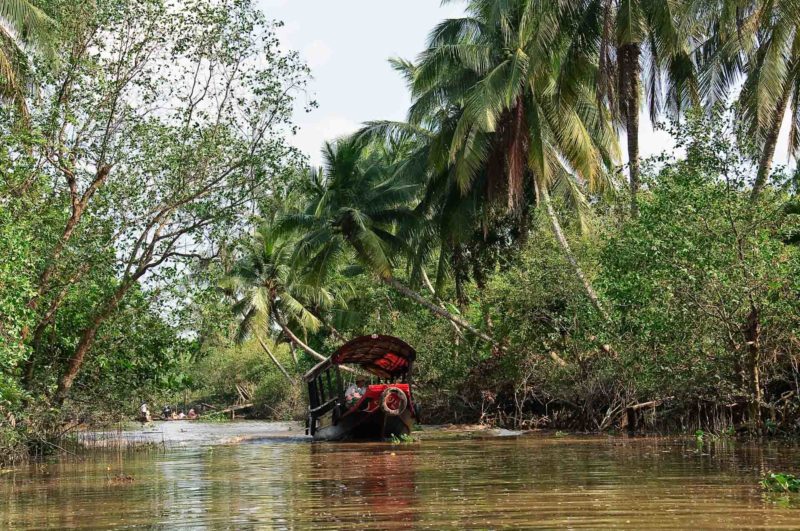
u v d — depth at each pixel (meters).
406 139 32.47
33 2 19.58
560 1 22.09
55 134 18.12
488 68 27.33
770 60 19.28
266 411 52.47
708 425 19.50
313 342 47.16
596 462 14.01
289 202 36.28
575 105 26.66
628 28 21.50
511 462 14.70
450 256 34.56
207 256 19.78
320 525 8.50
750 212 17.64
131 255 19.19
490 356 30.05
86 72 18.59
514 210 29.08
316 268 32.53
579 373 24.61
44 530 8.75
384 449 19.05
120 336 19.80
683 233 17.94
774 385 19.23
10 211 16.34
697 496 9.68
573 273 24.36
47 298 18.23
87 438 23.25
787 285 17.02
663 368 19.27
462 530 7.96
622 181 23.77
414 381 32.75
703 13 22.14
